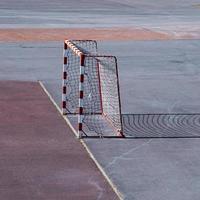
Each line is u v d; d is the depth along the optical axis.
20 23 77.50
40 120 31.66
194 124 32.03
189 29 75.06
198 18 90.94
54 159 25.73
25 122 31.22
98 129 30.25
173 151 27.39
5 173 23.95
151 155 26.75
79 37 65.19
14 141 28.05
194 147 28.05
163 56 55.06
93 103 34.31
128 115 33.53
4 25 74.75
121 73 46.28
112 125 30.98
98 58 32.09
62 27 73.75
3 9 98.94
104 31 70.69
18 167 24.67
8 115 32.47
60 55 54.22
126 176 24.06
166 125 31.67
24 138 28.53
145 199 21.86
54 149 27.05
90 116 32.44
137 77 44.94
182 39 66.31
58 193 22.08
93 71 36.59
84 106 33.62
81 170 24.52
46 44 60.34
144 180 23.69
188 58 54.47
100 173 24.27
